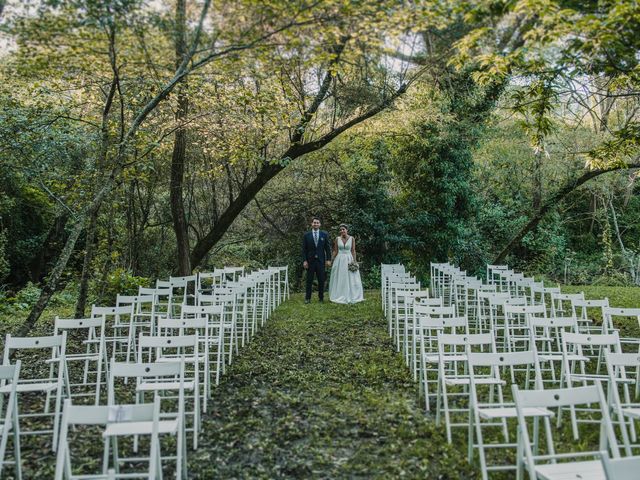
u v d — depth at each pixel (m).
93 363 8.74
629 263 23.86
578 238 28.16
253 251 22.45
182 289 18.06
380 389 7.00
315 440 5.32
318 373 7.70
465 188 20.44
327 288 21.23
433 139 18.64
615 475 2.67
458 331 10.48
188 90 10.58
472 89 17.36
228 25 7.21
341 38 7.47
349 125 14.81
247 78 11.78
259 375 7.68
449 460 4.85
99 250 16.58
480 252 21.19
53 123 10.34
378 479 4.50
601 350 8.23
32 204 20.02
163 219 20.00
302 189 21.53
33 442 5.48
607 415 3.89
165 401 6.64
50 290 8.35
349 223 20.41
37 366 8.50
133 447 5.25
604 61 7.66
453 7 6.69
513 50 7.75
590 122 19.81
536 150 10.24
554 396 3.94
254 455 5.02
